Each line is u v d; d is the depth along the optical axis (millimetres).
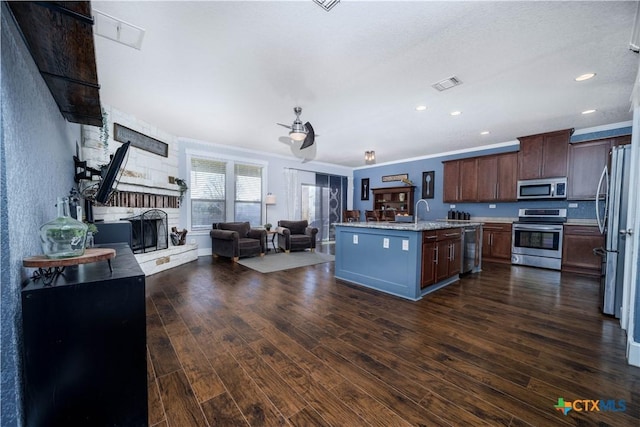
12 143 926
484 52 2332
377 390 1525
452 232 3754
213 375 1650
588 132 4508
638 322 1769
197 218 5637
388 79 2826
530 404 1418
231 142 5711
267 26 2010
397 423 1288
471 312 2682
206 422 1286
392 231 3252
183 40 2176
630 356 1778
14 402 869
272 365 1761
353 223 3809
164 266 4316
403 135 5000
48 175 1566
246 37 2143
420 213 7020
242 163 6277
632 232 2240
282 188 7109
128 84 2967
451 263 3740
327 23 1974
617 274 2523
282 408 1383
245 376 1644
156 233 4512
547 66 2549
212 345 2008
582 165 4402
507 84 2914
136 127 4082
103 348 1098
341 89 3074
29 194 1153
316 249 6777
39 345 1000
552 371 1708
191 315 2553
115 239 2646
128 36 2125
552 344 2045
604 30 2006
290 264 4867
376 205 8242
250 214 6477
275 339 2107
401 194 7488
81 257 1078
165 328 2279
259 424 1279
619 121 4168
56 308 1019
